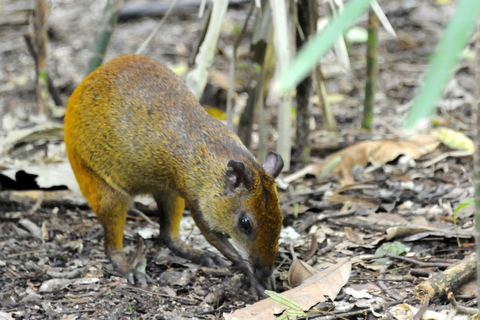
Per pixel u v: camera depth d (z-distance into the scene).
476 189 3.77
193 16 15.98
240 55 13.62
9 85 12.95
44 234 7.44
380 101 11.44
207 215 6.20
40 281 6.34
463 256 6.47
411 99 11.34
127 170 6.45
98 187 6.54
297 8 8.33
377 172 8.77
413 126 1.99
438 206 7.67
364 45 14.23
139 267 6.66
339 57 7.51
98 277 6.46
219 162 6.12
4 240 7.25
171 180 6.42
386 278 6.14
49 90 11.08
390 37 14.03
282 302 5.27
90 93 6.47
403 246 6.72
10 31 15.40
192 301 5.96
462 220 7.19
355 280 6.12
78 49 14.39
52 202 8.17
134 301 5.95
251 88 8.33
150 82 6.48
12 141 9.27
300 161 9.16
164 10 15.96
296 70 2.04
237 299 6.00
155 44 14.43
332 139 9.91
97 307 5.81
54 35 15.13
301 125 9.01
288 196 8.30
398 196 8.03
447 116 10.35
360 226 7.35
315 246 6.79
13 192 8.23
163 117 6.33
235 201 5.93
